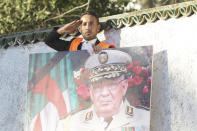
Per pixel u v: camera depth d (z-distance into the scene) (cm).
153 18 905
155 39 902
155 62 895
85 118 888
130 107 857
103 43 926
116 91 873
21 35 1059
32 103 942
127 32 938
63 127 906
